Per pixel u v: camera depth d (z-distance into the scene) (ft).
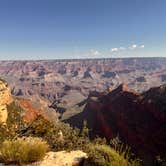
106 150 21.26
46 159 21.13
